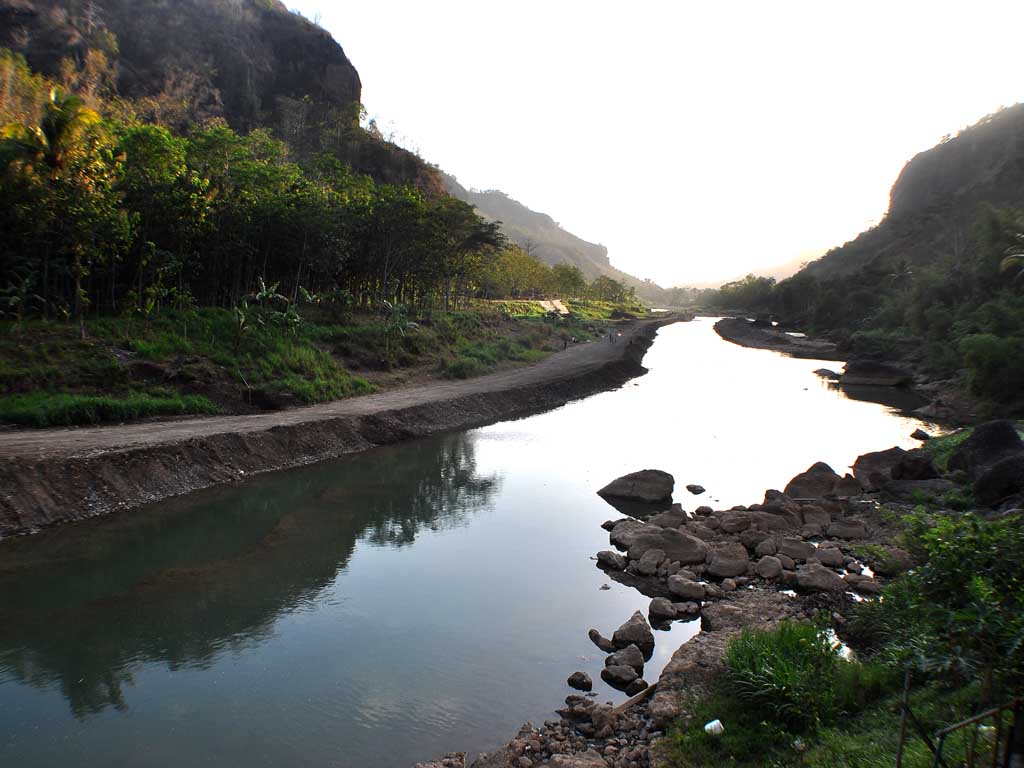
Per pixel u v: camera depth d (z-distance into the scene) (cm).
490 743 1079
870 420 4391
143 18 10375
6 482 2020
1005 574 725
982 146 17925
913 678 984
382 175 11869
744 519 2103
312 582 1753
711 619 1468
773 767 839
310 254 5144
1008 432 2356
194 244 4281
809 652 1077
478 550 2025
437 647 1407
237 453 2755
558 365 6225
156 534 2061
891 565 1697
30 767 1009
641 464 3173
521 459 3253
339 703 1192
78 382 3009
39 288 3494
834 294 11994
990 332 4978
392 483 2772
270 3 13312
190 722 1133
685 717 1027
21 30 8238
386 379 4581
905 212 19312
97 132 3747
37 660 1341
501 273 11106
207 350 3697
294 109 11100
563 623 1534
